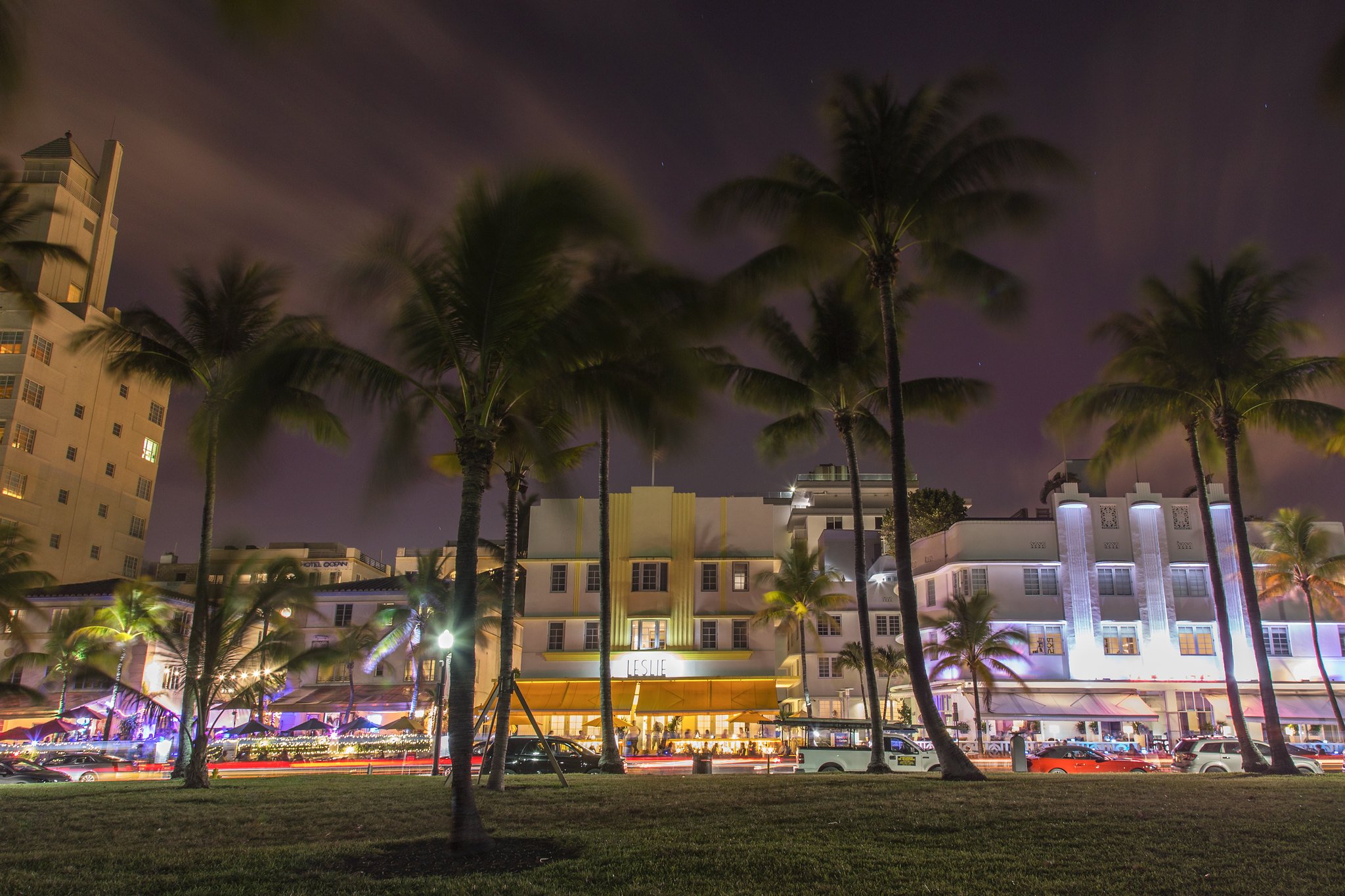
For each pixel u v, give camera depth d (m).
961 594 55.56
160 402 86.62
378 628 59.69
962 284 26.17
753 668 57.81
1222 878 10.12
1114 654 54.19
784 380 32.22
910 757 29.67
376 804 16.73
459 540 13.52
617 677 57.66
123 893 9.71
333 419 19.03
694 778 22.12
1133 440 33.41
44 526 71.56
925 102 24.50
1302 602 55.19
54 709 53.12
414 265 13.99
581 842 12.27
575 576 59.72
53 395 72.94
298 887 9.93
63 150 77.56
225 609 24.23
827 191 24.66
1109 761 35.88
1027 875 10.25
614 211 13.09
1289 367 29.73
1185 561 55.72
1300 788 17.56
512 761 28.78
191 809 16.31
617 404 15.38
